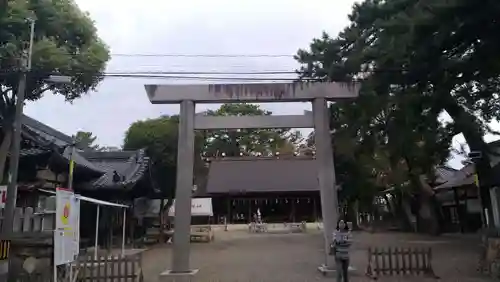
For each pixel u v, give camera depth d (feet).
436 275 44.04
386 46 48.26
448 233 112.27
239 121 51.75
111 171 92.12
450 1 37.37
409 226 125.39
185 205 49.29
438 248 72.28
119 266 40.16
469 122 61.31
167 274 46.50
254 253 71.97
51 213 44.78
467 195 113.39
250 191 149.38
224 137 192.03
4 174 62.03
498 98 63.62
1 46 46.88
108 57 63.52
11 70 49.03
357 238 99.14
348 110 71.97
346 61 63.26
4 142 56.44
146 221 111.75
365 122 72.02
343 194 127.65
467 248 70.85
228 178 157.48
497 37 39.73
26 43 49.08
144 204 109.81
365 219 162.30
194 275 47.37
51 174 69.62
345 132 80.43
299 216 151.33
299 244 86.63
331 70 63.93
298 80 52.01
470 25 39.01
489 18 37.63
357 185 124.36
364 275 44.65
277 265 56.08
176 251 48.03
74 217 35.96
